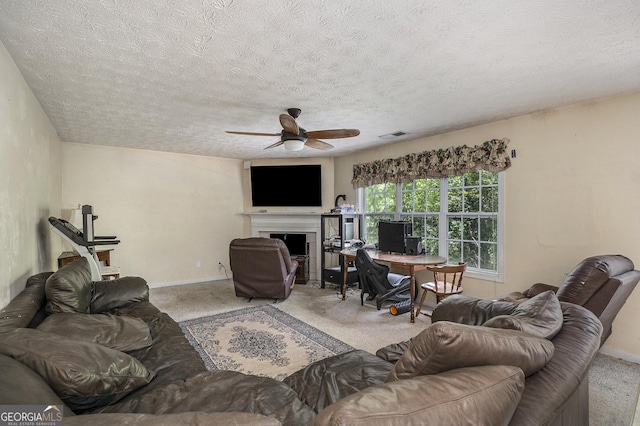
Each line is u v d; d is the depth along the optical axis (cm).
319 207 639
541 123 348
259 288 465
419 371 110
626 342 294
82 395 126
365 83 265
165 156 581
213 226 634
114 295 278
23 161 248
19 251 235
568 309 178
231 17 171
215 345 318
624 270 252
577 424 145
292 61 225
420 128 417
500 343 112
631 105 291
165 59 221
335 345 319
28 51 209
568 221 330
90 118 362
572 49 210
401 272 519
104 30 184
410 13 169
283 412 137
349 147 547
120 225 539
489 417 87
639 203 287
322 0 157
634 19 175
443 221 458
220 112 341
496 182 398
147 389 152
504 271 383
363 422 72
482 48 208
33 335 133
